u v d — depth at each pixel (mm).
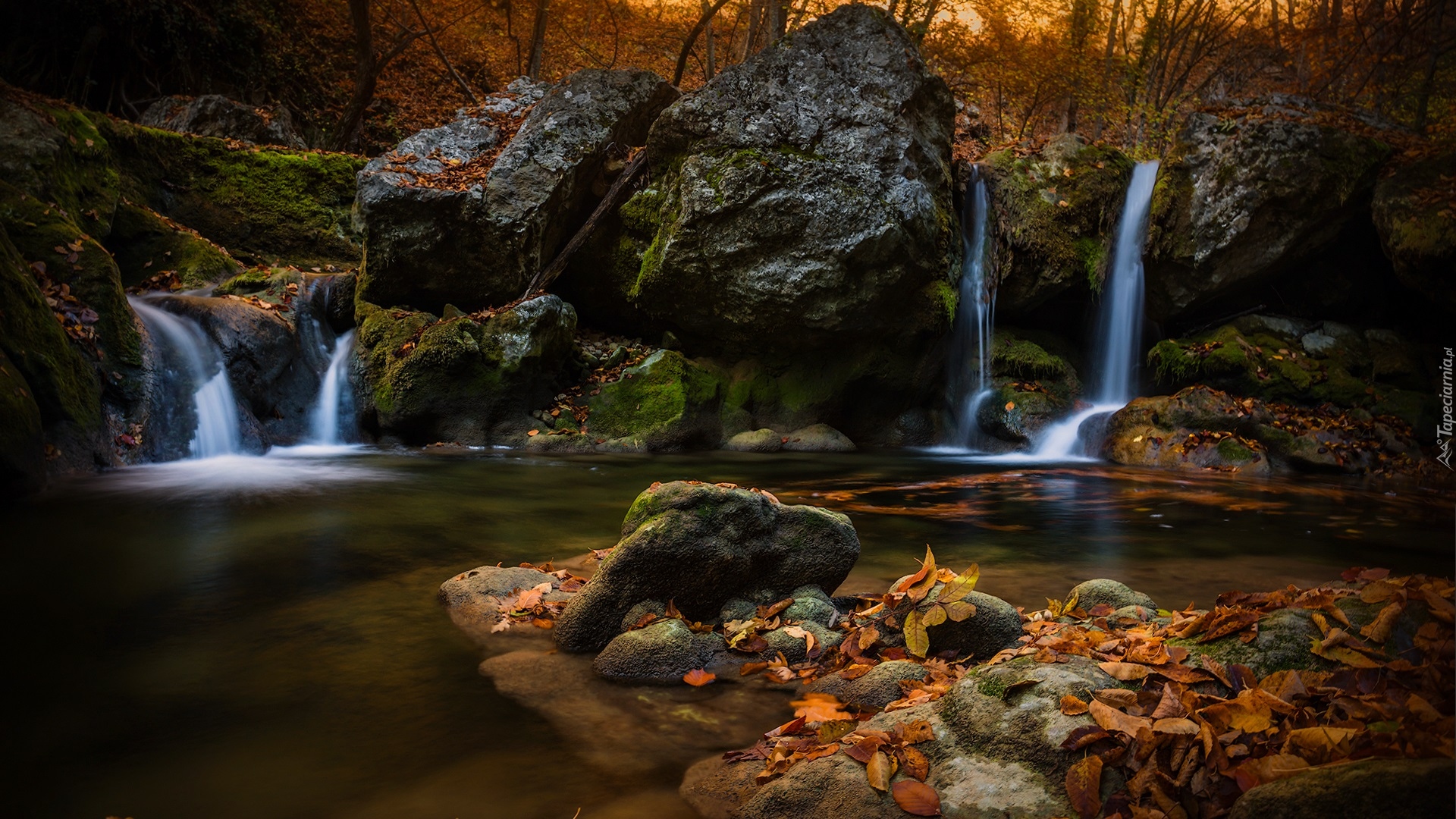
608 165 11906
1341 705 2271
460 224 11156
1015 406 11602
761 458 10438
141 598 4430
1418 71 16594
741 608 3912
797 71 11125
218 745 2867
